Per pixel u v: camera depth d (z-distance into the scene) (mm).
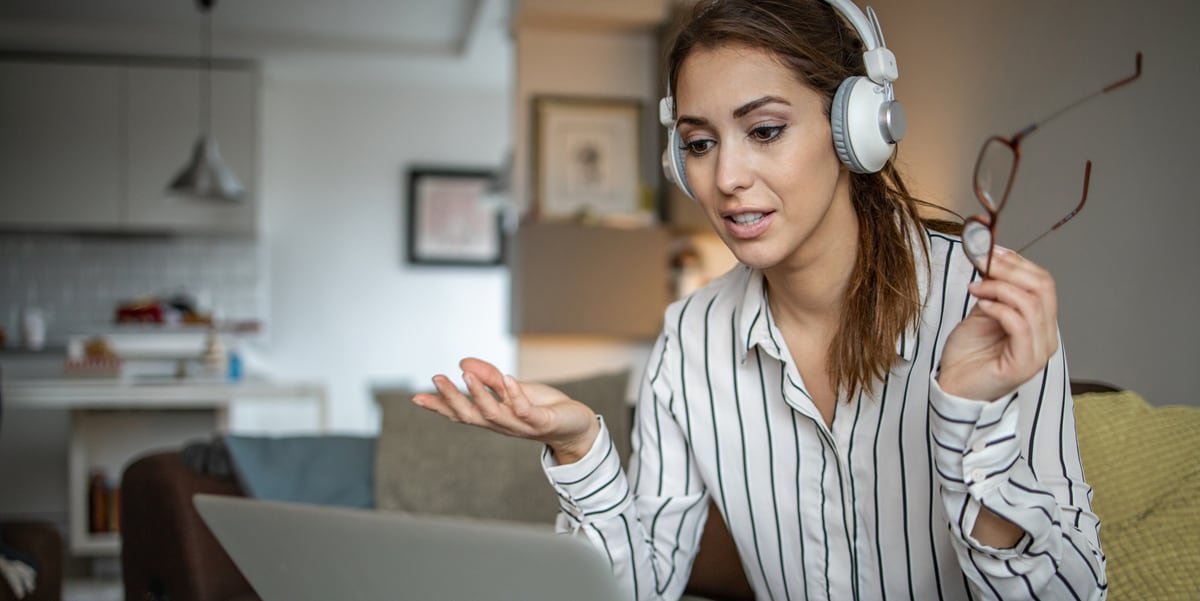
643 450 1172
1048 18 1652
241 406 6645
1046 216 1645
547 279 4445
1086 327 1621
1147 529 1242
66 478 5684
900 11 1803
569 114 4641
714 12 882
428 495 2121
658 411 1155
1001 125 1691
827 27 925
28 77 6090
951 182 1685
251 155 6309
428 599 839
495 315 7121
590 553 728
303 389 4105
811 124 870
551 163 4613
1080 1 1624
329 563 895
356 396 6945
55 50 6078
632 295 4488
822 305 999
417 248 7027
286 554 931
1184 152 1517
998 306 720
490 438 2178
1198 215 1521
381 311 6996
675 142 970
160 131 6215
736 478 1104
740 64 854
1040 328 715
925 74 1755
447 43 6312
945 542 982
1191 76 1532
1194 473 1288
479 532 770
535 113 4617
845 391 994
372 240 6996
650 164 4703
